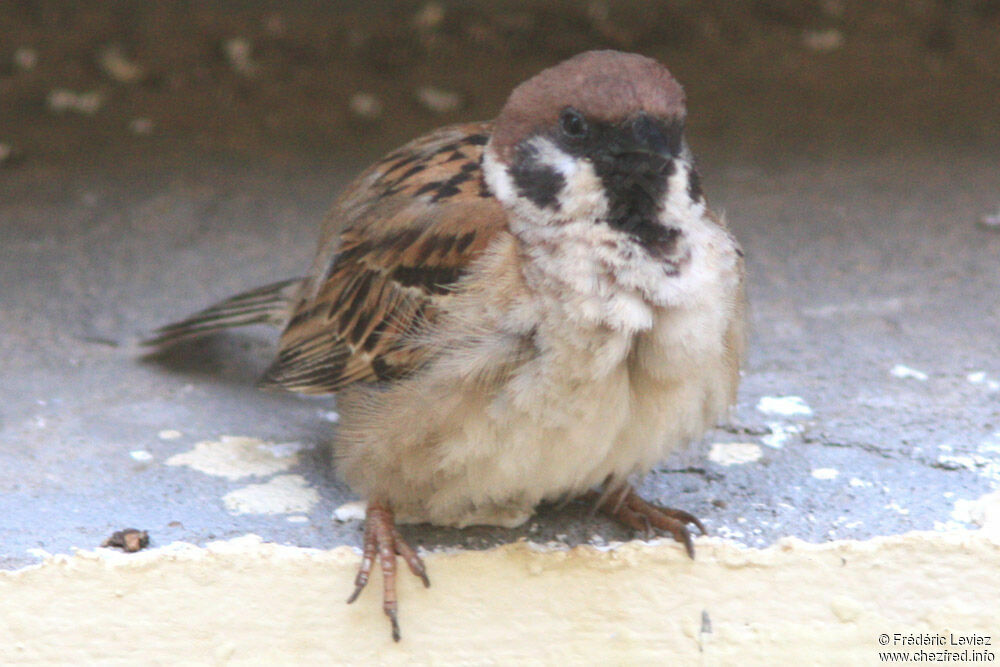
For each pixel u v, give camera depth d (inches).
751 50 539.5
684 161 233.1
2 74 509.7
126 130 474.0
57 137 466.3
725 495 260.2
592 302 221.9
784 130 470.0
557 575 246.7
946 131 467.5
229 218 407.2
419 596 244.7
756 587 245.4
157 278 367.6
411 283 241.6
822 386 301.3
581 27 554.3
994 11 566.6
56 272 370.0
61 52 528.1
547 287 223.3
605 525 253.3
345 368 254.7
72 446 279.6
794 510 254.1
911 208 405.1
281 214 409.7
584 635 249.4
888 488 259.6
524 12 565.9
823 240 384.5
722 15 565.9
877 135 465.1
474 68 521.0
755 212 405.4
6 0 561.3
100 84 506.9
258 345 336.2
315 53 534.3
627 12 565.9
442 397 227.0
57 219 405.1
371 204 260.4
